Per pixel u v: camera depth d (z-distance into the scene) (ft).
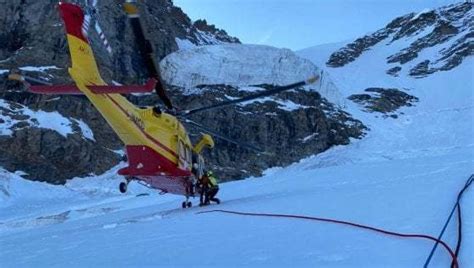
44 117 149.59
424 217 25.59
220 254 22.38
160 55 226.38
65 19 34.71
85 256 25.99
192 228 32.04
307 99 209.15
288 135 187.62
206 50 212.84
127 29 198.70
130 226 38.27
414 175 52.85
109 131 161.38
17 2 174.70
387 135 204.03
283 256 20.68
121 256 24.52
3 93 151.94
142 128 42.42
